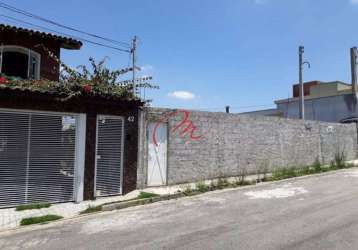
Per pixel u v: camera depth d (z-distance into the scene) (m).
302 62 23.09
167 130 12.06
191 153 12.64
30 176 8.98
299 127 17.45
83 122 9.59
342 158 18.97
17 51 12.93
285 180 13.53
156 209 8.77
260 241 5.80
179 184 12.10
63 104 9.30
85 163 9.61
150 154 11.54
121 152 10.44
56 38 13.23
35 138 9.06
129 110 10.66
